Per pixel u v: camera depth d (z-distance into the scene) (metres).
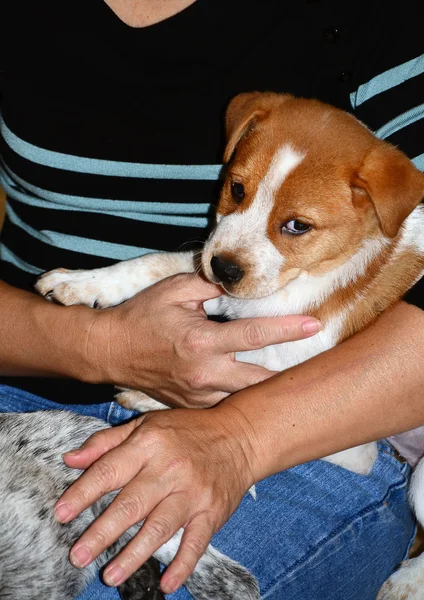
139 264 1.12
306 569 1.02
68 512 0.92
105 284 1.12
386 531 1.08
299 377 1.00
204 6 1.04
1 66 1.11
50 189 1.11
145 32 1.05
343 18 1.06
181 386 1.05
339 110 1.06
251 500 1.05
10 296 1.10
